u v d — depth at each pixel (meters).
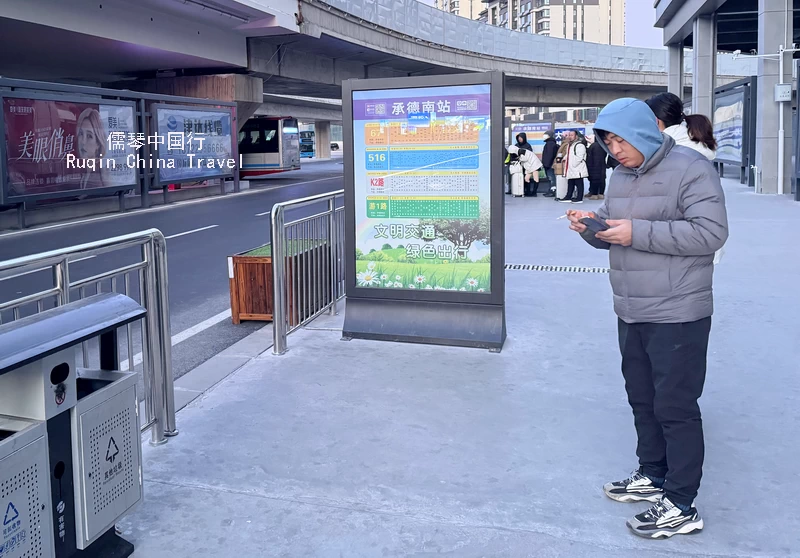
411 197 5.80
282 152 36.06
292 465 3.72
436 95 5.63
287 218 17.16
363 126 5.84
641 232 2.86
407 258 5.88
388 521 3.16
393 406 4.51
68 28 19.14
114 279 3.60
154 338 3.96
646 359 3.14
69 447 2.60
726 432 4.00
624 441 3.94
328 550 2.95
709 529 3.05
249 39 29.38
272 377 5.12
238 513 3.26
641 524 3.02
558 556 2.88
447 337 5.79
